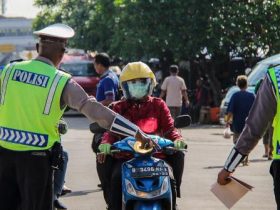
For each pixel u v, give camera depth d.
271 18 55.50
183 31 54.88
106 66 21.62
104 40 73.31
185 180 24.08
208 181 23.86
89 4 79.44
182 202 20.09
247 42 56.31
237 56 58.00
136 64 14.40
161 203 12.77
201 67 59.75
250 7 55.09
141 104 14.43
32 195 11.62
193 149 34.28
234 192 10.71
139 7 55.16
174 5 54.56
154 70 64.06
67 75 11.78
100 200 20.34
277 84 10.05
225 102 43.22
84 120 55.81
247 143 10.32
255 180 24.30
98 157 13.82
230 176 10.76
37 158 11.61
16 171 11.70
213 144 36.97
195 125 52.56
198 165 28.05
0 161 11.77
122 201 13.07
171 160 13.78
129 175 12.80
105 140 13.92
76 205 19.61
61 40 11.93
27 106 11.64
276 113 10.16
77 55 68.81
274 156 10.23
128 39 57.06
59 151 11.80
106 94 21.41
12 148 11.63
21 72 11.79
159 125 14.41
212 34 54.69
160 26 55.06
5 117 11.74
